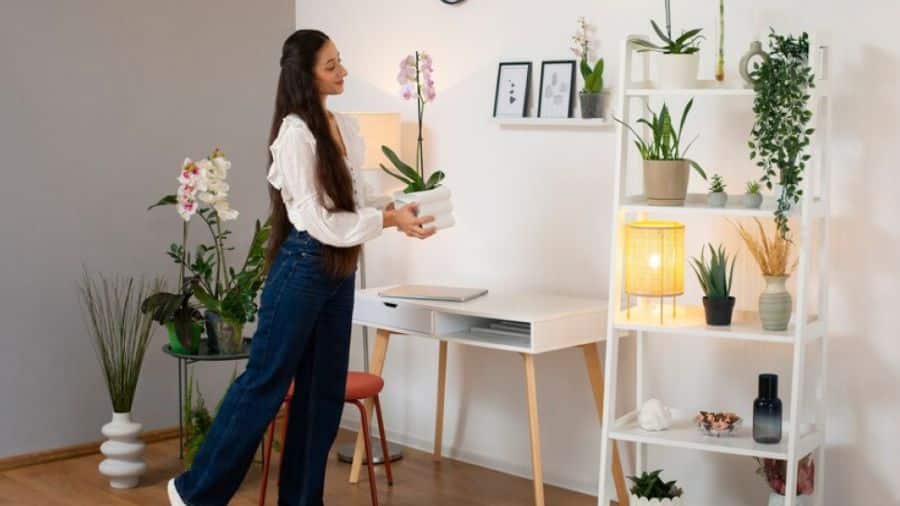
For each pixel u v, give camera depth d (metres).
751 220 3.73
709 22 3.77
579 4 4.13
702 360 3.88
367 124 4.57
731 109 3.74
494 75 4.43
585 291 4.21
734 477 3.85
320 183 3.52
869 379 3.54
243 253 5.30
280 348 3.62
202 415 4.59
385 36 4.88
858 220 3.52
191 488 3.72
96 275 4.85
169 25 4.99
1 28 4.55
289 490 3.90
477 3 4.47
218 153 4.41
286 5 5.36
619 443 4.10
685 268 3.91
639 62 3.94
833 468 3.62
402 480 4.42
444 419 4.73
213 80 5.14
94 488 4.41
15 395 4.68
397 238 4.89
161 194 5.02
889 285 3.48
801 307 3.25
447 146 4.64
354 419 5.14
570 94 4.15
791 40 3.20
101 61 4.81
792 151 3.18
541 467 3.99
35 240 4.68
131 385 4.41
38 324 4.71
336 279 3.64
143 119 4.94
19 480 4.52
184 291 4.44
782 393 3.71
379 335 4.32
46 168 4.69
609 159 4.09
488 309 3.91
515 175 4.39
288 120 3.55
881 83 3.44
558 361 4.30
